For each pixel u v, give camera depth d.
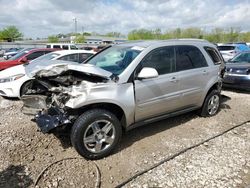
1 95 6.81
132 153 3.82
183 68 4.59
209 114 5.44
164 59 4.30
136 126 4.07
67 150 3.87
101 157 3.64
